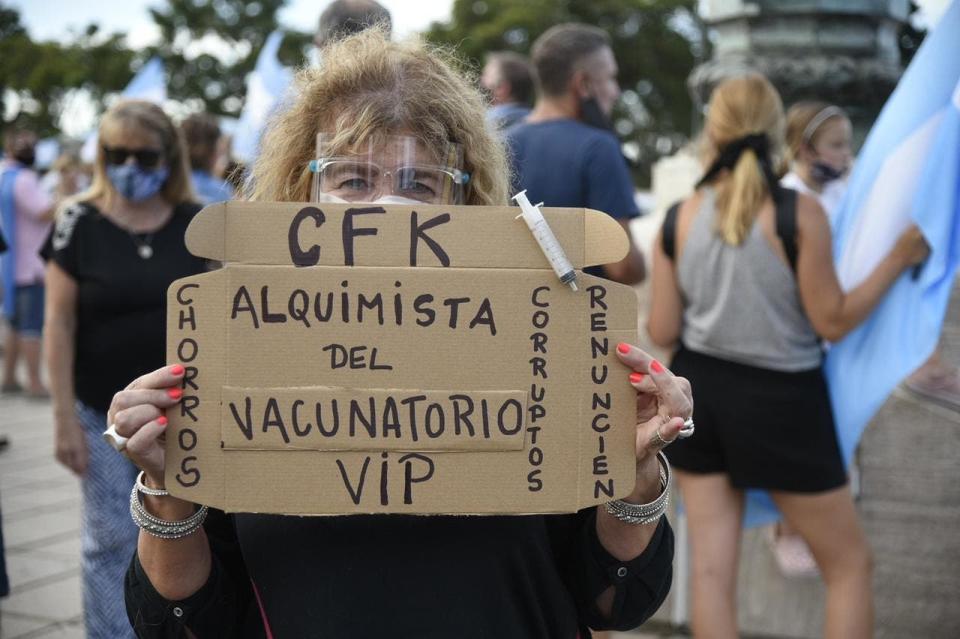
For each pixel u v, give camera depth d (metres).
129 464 3.16
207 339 1.31
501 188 1.59
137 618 1.41
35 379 8.86
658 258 3.08
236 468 1.31
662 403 1.34
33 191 8.30
